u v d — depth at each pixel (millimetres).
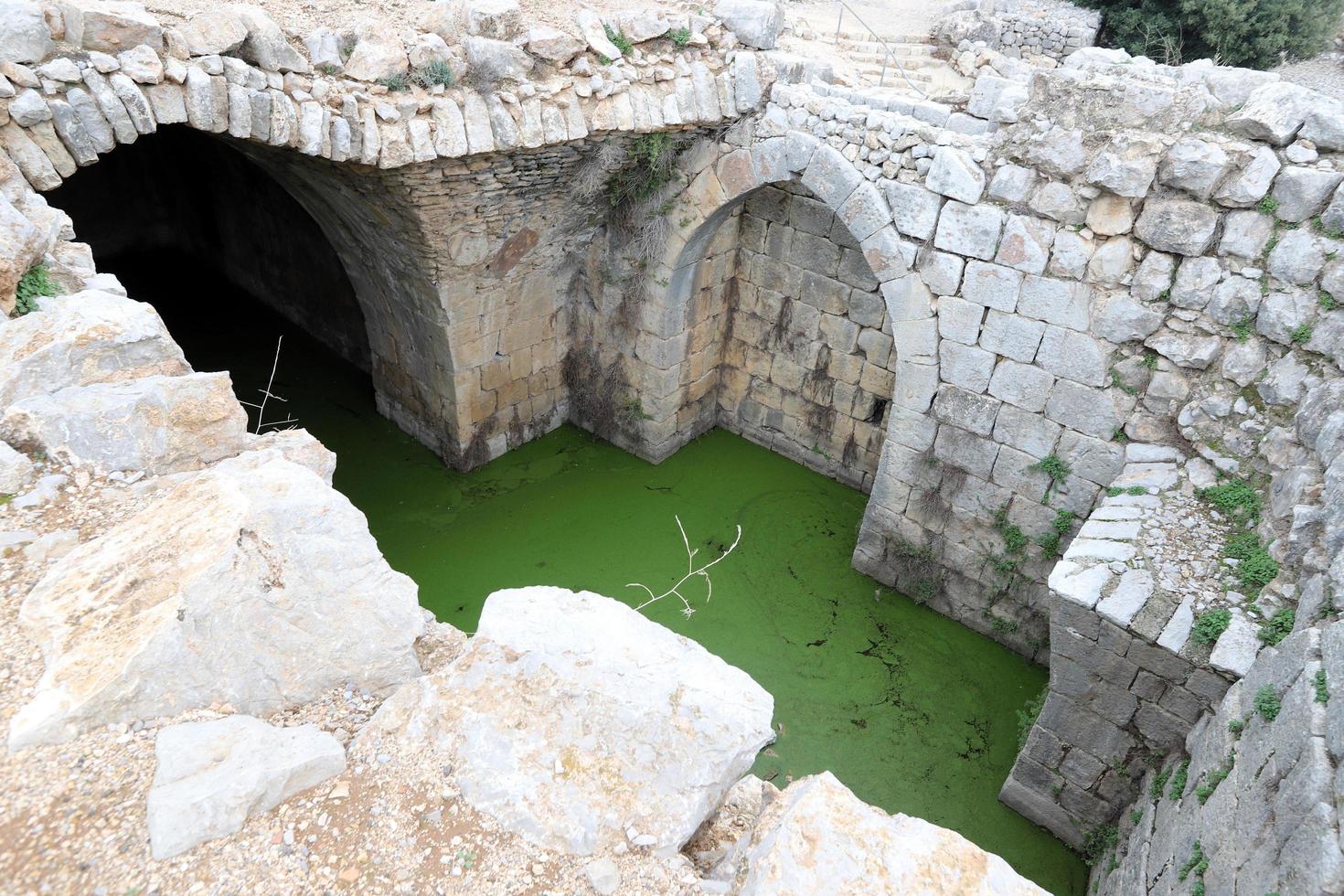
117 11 5711
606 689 3523
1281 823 3762
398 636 3811
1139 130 6652
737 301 11320
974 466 8555
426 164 7402
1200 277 6676
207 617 3373
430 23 7469
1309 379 6316
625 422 11711
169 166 14062
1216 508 6633
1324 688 3969
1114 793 6652
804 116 8461
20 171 5398
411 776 3281
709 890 3041
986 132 7641
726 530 10609
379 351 11352
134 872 2760
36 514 3900
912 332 8344
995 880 2965
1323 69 14875
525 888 3010
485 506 10688
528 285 10414
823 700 8484
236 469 4156
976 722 8344
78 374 4367
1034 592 8688
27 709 3068
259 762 3105
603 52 8094
